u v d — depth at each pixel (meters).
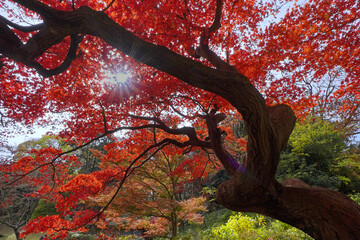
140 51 1.52
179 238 6.90
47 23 1.68
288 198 2.19
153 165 7.02
